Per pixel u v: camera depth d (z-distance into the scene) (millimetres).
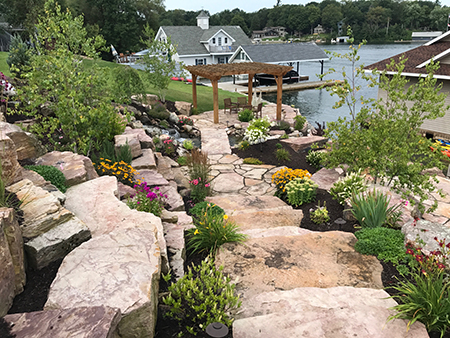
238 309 3955
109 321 2768
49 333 2662
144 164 9336
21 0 29375
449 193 8164
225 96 26078
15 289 3484
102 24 49719
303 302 3959
